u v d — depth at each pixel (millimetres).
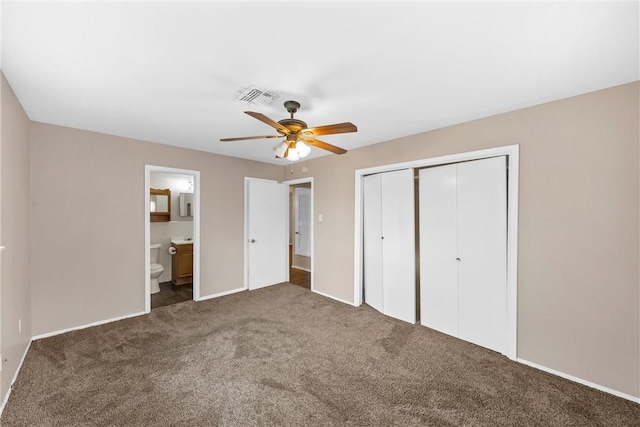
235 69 1776
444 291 2943
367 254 3768
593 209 2031
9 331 1954
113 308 3184
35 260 2686
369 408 1798
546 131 2238
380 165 3457
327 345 2635
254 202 4504
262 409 1775
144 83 1957
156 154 3514
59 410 1736
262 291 4391
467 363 2338
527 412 1771
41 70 1774
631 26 1341
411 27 1373
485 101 2240
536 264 2275
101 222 3100
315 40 1479
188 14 1277
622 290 1924
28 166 2582
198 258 3922
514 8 1239
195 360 2342
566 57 1627
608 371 1969
